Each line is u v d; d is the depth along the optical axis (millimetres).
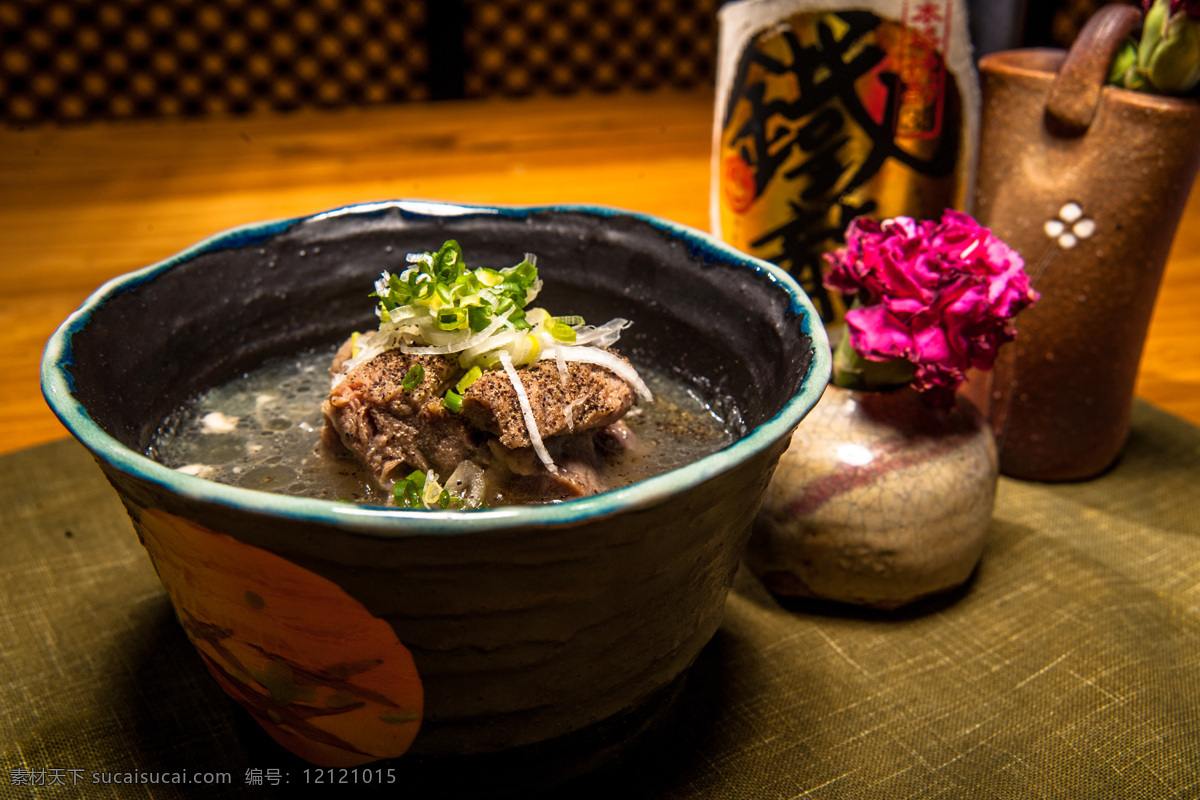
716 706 284
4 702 279
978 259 302
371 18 698
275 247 302
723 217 398
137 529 228
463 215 311
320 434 294
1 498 350
